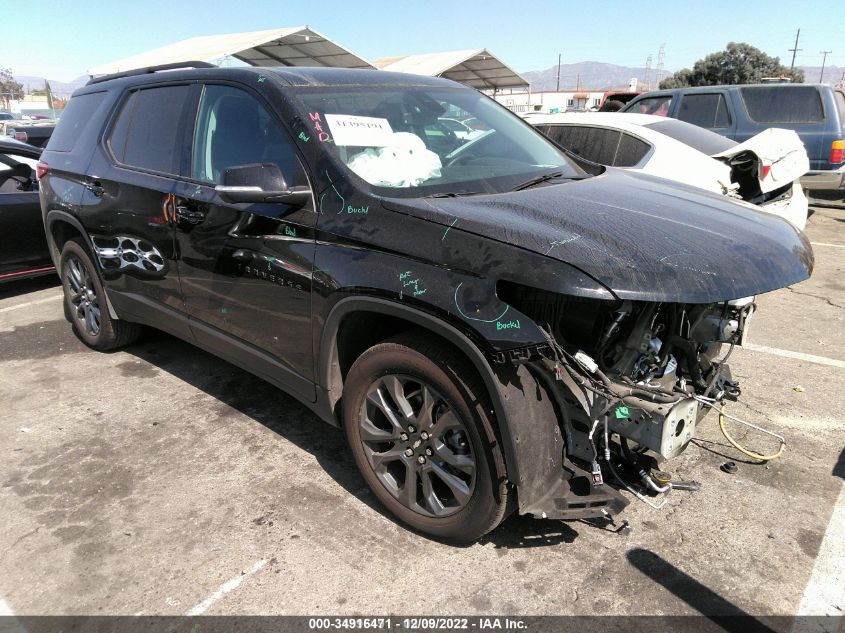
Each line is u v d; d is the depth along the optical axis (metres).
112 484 2.94
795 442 3.20
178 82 3.53
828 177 8.24
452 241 2.18
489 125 3.37
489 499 2.24
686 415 2.15
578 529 2.59
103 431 3.43
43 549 2.52
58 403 3.76
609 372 2.27
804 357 4.27
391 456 2.54
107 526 2.65
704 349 2.86
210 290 3.15
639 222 2.30
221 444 3.28
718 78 49.12
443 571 2.36
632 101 9.67
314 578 2.33
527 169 3.05
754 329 4.84
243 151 2.97
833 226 8.82
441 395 2.27
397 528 2.61
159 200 3.36
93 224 3.91
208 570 2.38
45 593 2.29
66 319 5.36
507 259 2.05
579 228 2.18
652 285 1.94
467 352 2.09
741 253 2.18
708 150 5.70
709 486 2.85
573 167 3.32
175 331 3.62
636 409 2.12
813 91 8.25
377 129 2.85
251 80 3.03
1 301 5.96
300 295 2.62
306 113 2.76
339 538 2.55
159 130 3.56
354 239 2.41
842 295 5.65
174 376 4.13
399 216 2.35
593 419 2.22
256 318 2.92
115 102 4.02
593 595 2.23
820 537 2.51
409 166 2.73
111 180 3.75
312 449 3.22
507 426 2.10
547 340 1.99
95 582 2.34
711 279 2.01
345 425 2.65
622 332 2.27
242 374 4.16
